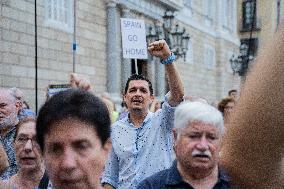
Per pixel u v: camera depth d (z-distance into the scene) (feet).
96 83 53.36
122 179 14.10
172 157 13.83
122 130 14.40
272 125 2.63
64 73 47.11
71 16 48.55
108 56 55.67
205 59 93.86
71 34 48.42
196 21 88.58
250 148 2.73
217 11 100.83
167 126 13.87
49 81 44.60
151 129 14.07
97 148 3.64
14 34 40.04
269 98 2.62
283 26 2.67
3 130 13.56
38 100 42.78
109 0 55.11
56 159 3.58
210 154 7.65
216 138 7.77
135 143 14.12
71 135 3.56
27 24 41.65
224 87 102.58
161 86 69.87
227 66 104.94
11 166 11.96
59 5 46.88
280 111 2.60
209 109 7.87
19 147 9.46
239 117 2.74
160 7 67.72
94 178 3.60
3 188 7.82
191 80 85.92
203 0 93.71
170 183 7.97
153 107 25.82
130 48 24.70
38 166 9.41
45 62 44.14
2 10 38.65
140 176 13.84
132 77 14.84
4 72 38.75
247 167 2.78
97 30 53.78
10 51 39.52
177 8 73.46
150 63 67.51
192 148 7.69
